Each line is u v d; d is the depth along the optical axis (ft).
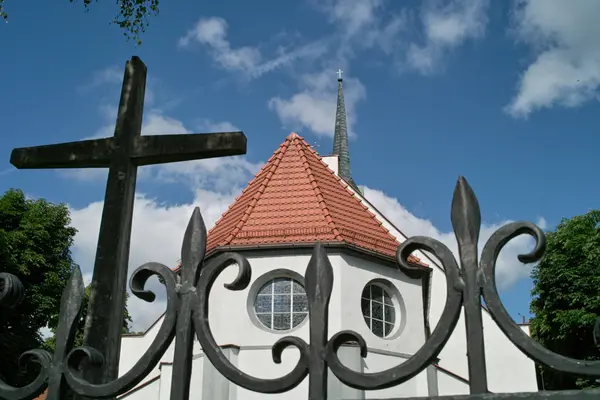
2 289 9.13
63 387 8.81
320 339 7.69
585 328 86.07
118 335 11.21
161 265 8.87
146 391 53.21
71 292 9.26
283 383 7.65
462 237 7.68
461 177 8.00
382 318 51.11
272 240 50.44
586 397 6.44
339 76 162.40
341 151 152.97
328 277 7.98
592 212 91.40
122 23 31.37
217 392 45.29
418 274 7.88
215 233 57.62
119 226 11.80
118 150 12.51
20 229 79.77
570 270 88.12
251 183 61.72
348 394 44.37
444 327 7.32
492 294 7.26
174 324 8.52
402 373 7.25
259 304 48.96
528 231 7.25
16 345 71.92
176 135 12.21
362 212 59.11
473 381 7.06
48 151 13.01
